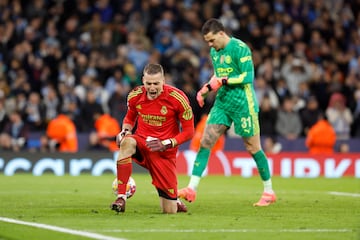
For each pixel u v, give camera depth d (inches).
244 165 2319.1
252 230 988.6
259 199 1489.9
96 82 2583.7
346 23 3176.7
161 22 2903.5
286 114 2549.2
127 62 2719.0
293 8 3105.3
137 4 2955.2
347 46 3117.6
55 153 2276.1
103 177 2139.5
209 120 1334.9
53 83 2669.8
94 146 2393.0
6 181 1942.7
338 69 2994.6
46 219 1091.3
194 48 2856.8
